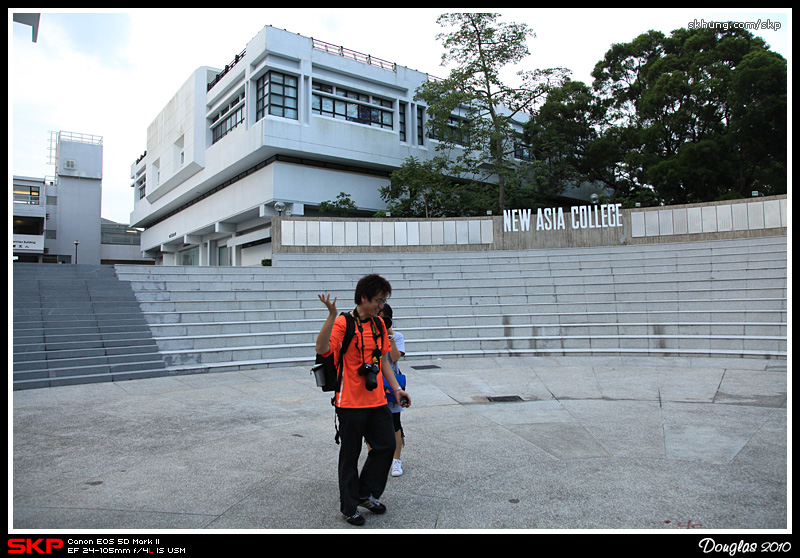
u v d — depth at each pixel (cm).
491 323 1348
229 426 626
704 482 428
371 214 3044
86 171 5197
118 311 1152
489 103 2625
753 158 2558
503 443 553
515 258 1831
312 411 705
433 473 466
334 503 402
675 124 2594
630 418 642
